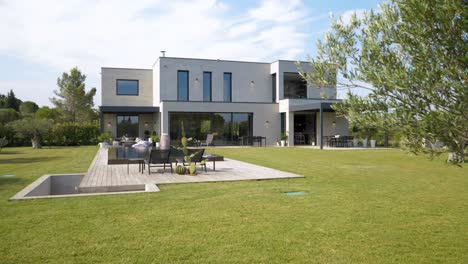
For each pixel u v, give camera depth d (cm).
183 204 589
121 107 2411
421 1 230
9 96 5025
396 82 257
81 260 350
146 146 1491
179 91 2561
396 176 936
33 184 771
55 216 509
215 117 2442
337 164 1241
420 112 254
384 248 386
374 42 298
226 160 1387
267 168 1102
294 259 355
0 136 2412
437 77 231
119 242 402
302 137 2542
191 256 362
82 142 2606
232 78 2667
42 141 2483
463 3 217
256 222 482
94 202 603
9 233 432
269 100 2745
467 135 238
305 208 562
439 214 527
